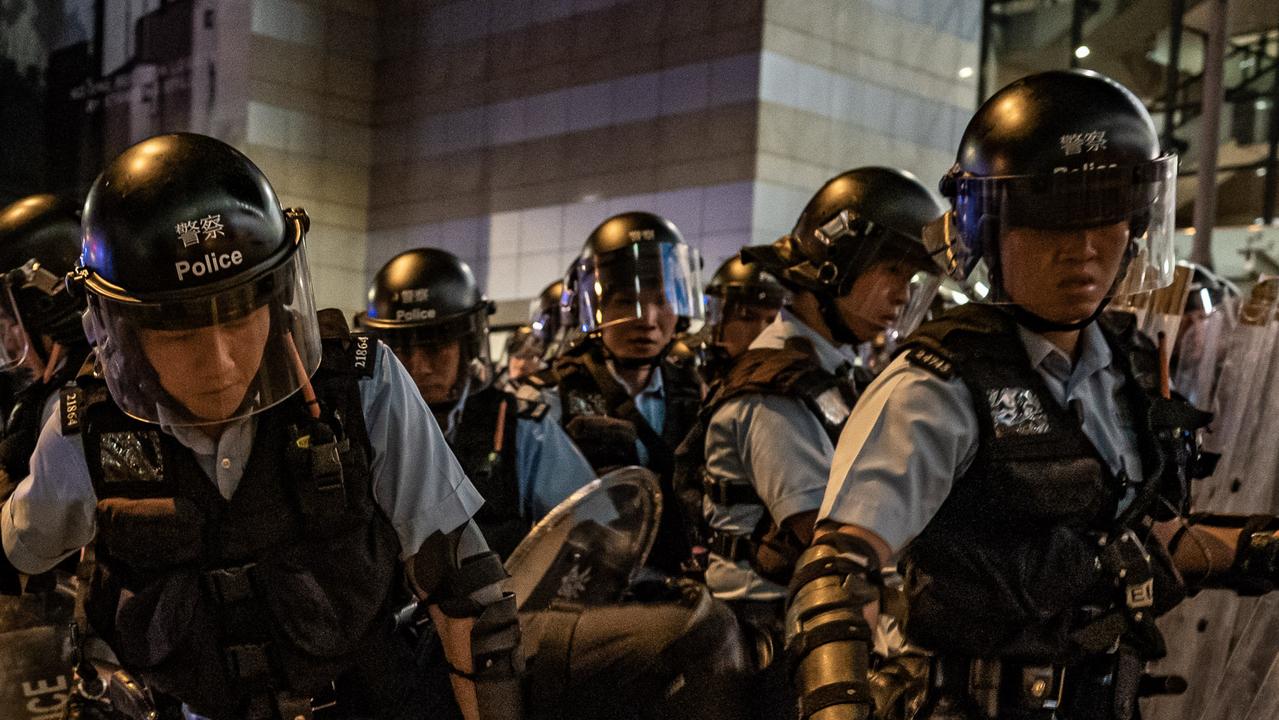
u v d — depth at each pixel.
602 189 15.40
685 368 4.17
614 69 15.34
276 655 1.81
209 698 1.83
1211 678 2.56
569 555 2.56
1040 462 1.74
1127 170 1.73
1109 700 1.83
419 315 3.41
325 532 1.80
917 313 2.88
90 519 1.87
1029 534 1.76
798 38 14.22
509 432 3.40
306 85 17.64
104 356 1.69
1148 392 1.97
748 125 13.99
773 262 2.89
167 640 1.80
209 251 1.62
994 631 1.78
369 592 1.85
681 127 14.59
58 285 2.48
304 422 1.78
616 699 2.46
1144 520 1.89
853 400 2.65
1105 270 1.77
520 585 2.49
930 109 15.56
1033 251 1.77
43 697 2.37
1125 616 1.81
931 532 1.78
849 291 2.79
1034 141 1.76
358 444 1.80
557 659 2.44
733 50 14.16
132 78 17.56
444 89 17.39
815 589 1.64
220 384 1.67
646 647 2.45
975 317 1.81
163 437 1.77
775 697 2.64
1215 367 2.94
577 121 15.75
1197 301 3.37
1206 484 2.77
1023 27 15.99
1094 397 1.83
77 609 1.91
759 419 2.61
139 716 1.96
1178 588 1.96
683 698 2.46
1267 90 15.09
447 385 3.42
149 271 1.61
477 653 1.91
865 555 1.65
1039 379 1.77
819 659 1.60
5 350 2.59
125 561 1.80
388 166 18.06
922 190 2.83
